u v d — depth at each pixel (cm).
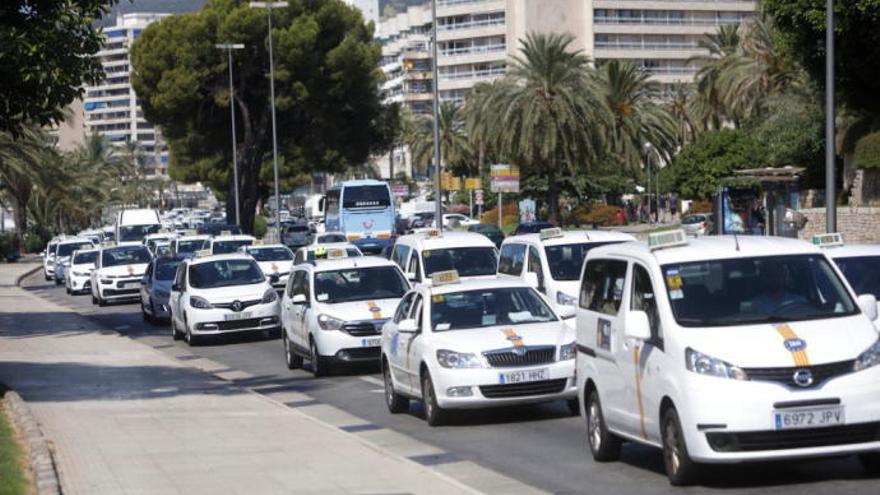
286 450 1803
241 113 10188
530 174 11131
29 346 3875
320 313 2895
